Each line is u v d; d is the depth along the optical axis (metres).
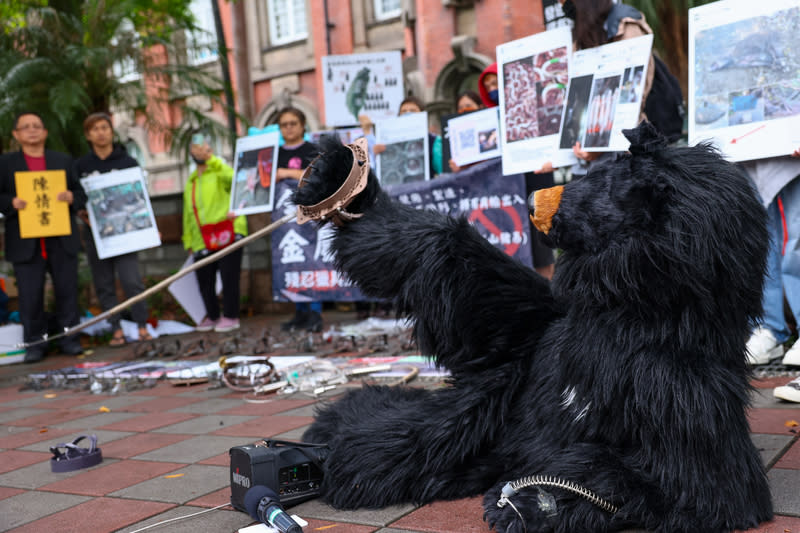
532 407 2.43
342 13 20.09
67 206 7.91
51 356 8.10
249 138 8.06
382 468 2.53
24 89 10.41
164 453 3.65
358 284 2.64
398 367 5.34
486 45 15.14
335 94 9.61
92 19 10.86
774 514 2.29
